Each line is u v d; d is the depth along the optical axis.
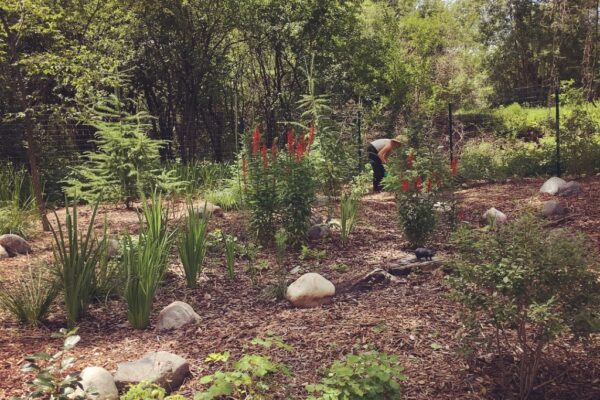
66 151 12.02
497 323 2.96
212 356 2.96
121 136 8.91
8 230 7.00
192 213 5.51
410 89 23.92
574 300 2.97
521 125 16.97
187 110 16.64
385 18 24.06
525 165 12.44
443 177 6.54
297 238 6.47
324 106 8.66
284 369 2.90
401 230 6.70
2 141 11.58
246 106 18.55
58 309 4.67
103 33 13.62
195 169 11.48
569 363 3.42
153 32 16.00
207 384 3.29
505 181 11.53
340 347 3.72
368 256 6.20
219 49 17.62
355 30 19.53
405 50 26.41
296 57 17.88
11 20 7.95
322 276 5.20
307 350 3.71
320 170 8.02
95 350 3.83
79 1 11.65
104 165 8.89
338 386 2.72
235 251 6.26
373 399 2.67
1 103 11.63
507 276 2.93
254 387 3.07
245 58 18.72
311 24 17.36
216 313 4.57
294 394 3.13
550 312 2.89
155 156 9.23
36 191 7.57
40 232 7.45
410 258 5.75
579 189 9.21
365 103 20.33
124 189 8.95
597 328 2.79
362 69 19.28
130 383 3.15
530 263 2.96
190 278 5.20
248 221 6.75
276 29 16.81
